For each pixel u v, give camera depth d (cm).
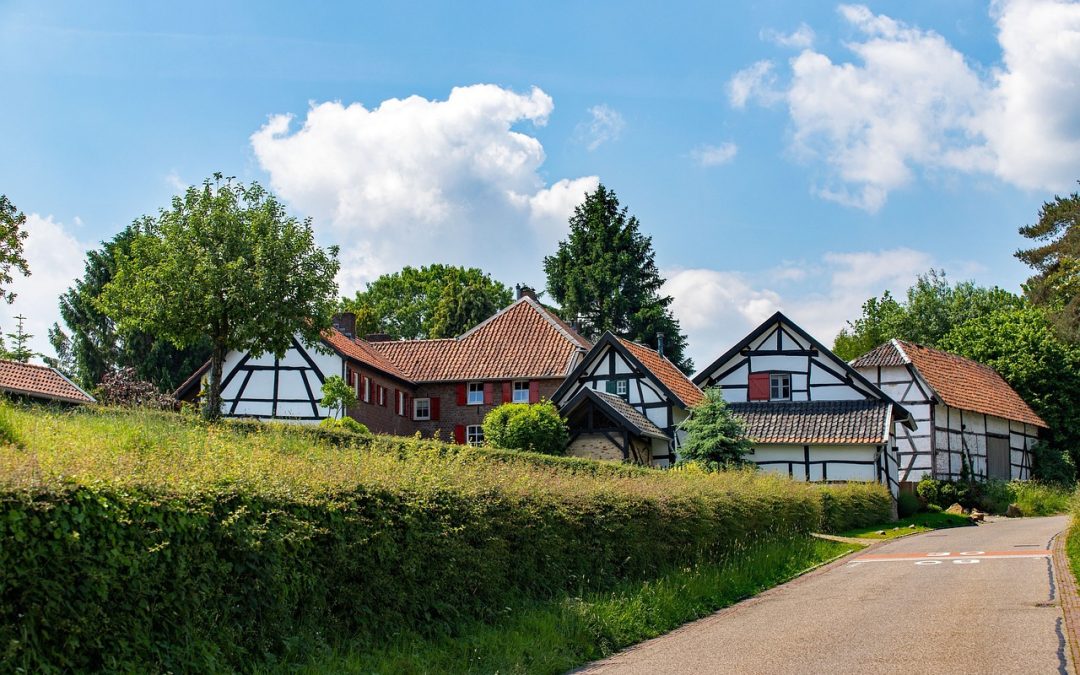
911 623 1241
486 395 4759
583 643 1149
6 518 635
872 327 7588
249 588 820
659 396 3788
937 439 4288
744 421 3541
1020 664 962
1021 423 5016
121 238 5597
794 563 2006
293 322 3128
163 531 742
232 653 790
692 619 1407
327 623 916
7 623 630
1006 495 4081
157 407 2186
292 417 3966
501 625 1122
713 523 1786
